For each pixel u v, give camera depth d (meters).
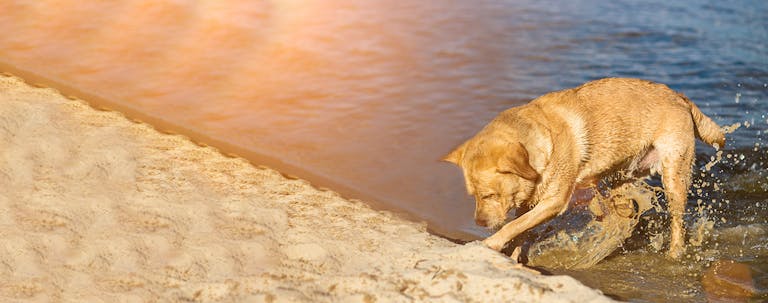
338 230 6.10
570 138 5.92
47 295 5.08
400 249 5.80
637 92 6.28
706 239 6.54
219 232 5.95
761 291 5.62
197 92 9.27
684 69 11.09
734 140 8.56
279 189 6.80
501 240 5.71
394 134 8.38
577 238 6.55
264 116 8.68
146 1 12.96
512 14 13.74
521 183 5.64
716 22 13.59
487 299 4.98
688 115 6.38
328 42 11.56
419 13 13.48
